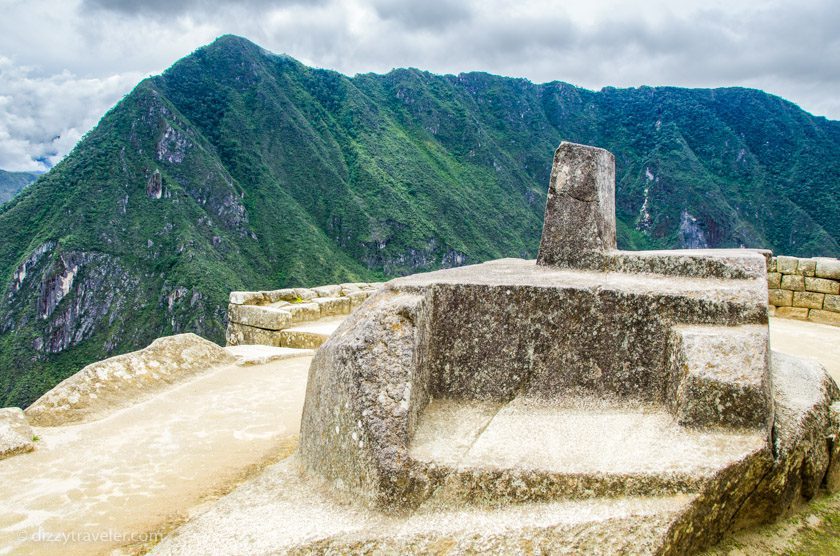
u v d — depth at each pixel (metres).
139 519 3.23
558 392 3.67
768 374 3.20
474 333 3.78
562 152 4.76
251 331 10.55
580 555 2.53
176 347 6.25
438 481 2.87
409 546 2.63
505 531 2.62
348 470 3.09
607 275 4.26
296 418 4.93
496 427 3.32
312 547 2.66
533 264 5.16
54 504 3.41
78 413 4.86
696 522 2.73
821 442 3.46
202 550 2.72
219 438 4.47
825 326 9.20
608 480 2.76
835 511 3.37
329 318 11.58
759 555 2.92
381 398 3.05
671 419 3.28
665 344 3.55
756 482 2.99
